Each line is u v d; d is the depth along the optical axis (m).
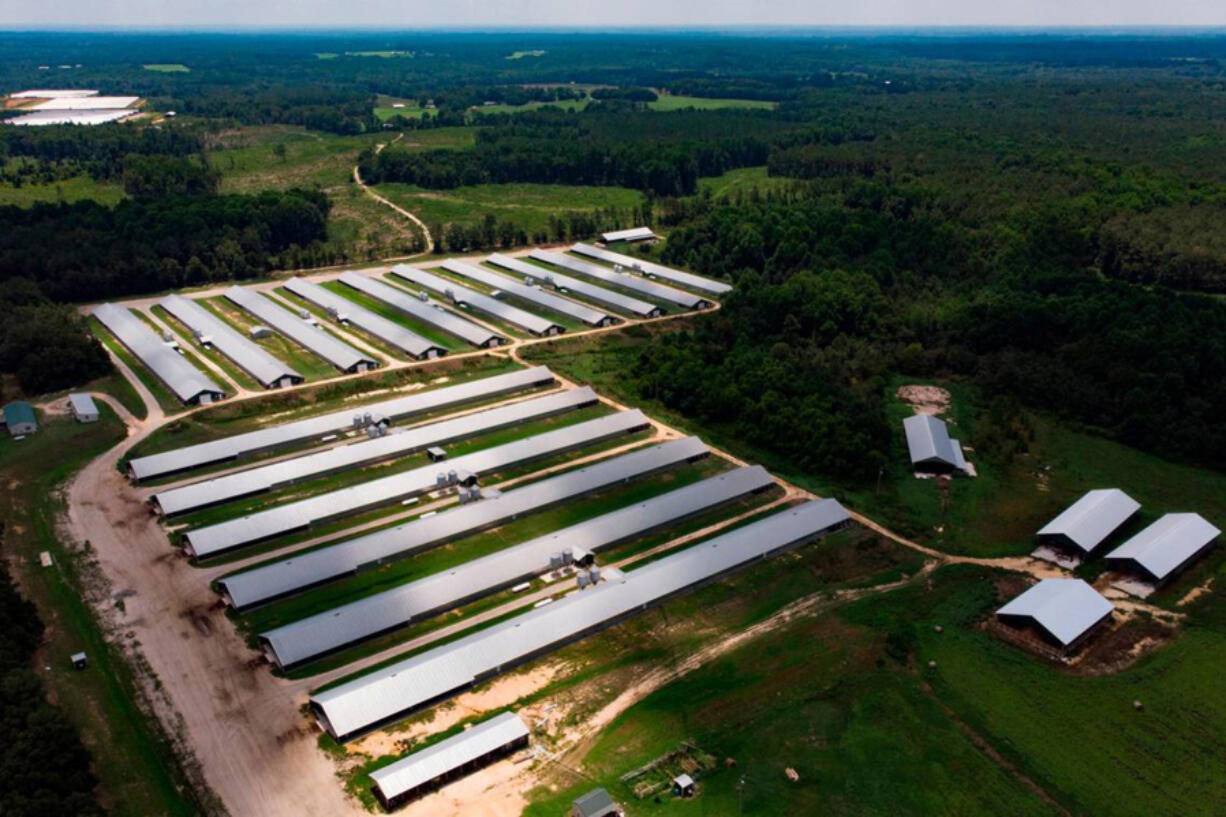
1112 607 106.25
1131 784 83.56
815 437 142.12
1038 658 100.38
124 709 88.50
